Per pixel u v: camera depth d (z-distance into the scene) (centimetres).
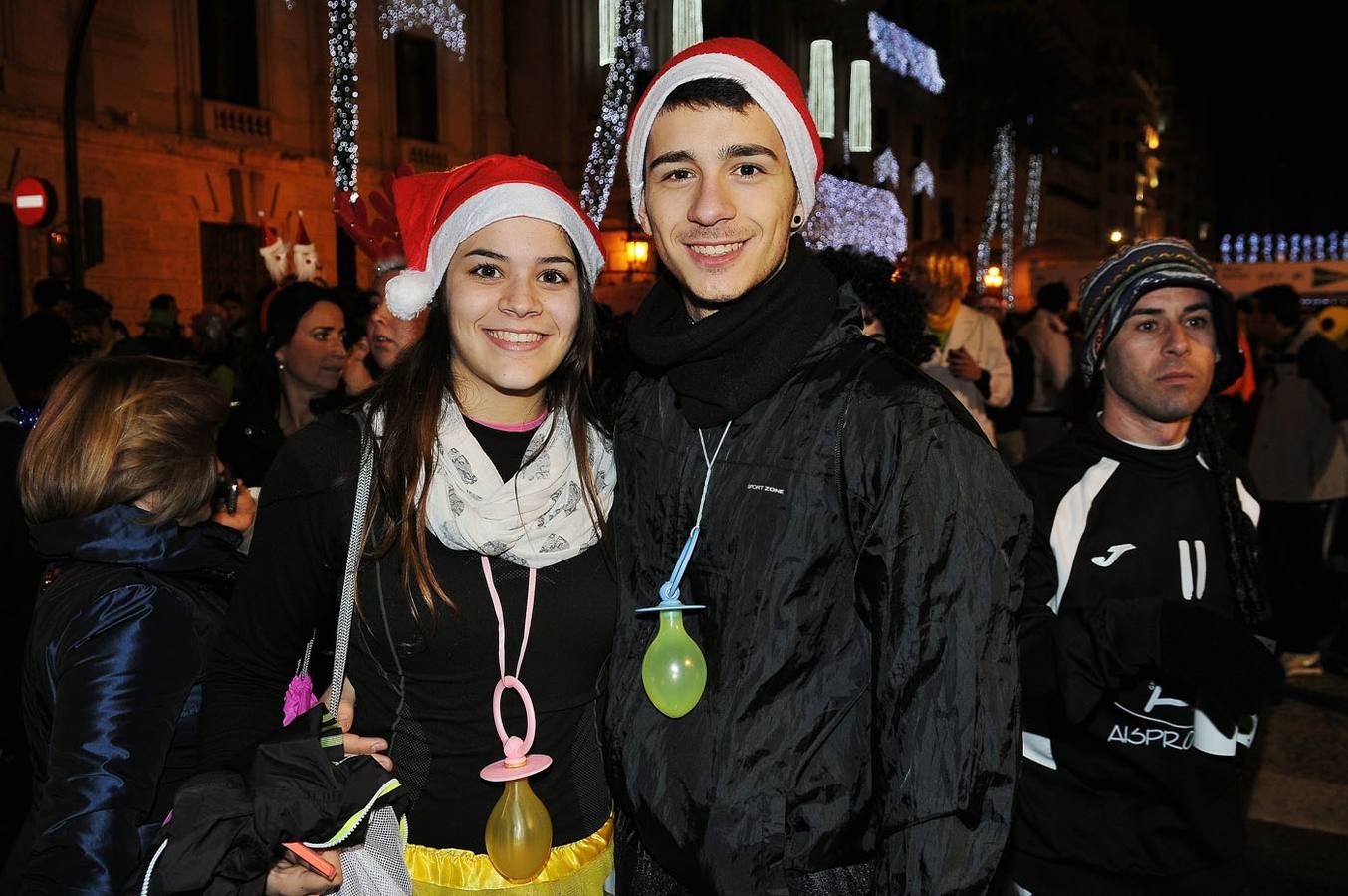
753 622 149
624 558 170
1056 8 4372
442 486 170
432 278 178
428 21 1859
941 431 142
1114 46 5741
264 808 149
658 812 154
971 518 140
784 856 147
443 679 174
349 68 1719
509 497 170
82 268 938
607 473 181
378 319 351
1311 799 409
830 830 147
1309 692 534
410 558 168
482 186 174
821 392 151
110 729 158
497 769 166
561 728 179
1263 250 4769
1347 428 582
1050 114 3819
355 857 167
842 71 2850
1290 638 249
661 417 169
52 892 150
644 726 158
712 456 157
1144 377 214
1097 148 5497
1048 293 746
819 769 148
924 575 139
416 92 1877
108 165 1384
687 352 156
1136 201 5909
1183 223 7619
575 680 180
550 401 183
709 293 156
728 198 155
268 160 1594
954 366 469
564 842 179
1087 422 231
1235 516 214
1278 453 608
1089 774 204
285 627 173
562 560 175
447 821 175
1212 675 176
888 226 3039
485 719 175
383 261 312
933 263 489
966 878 136
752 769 147
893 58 3147
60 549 172
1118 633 187
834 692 149
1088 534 217
